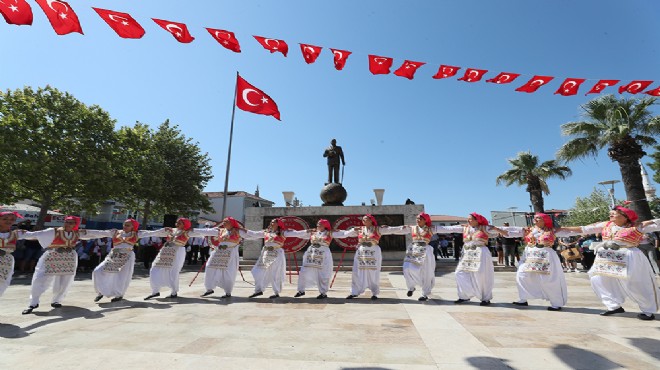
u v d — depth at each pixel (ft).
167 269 22.90
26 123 53.57
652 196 84.38
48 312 18.17
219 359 10.39
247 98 27.37
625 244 16.85
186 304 20.47
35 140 53.42
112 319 16.20
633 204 43.39
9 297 24.09
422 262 21.79
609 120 45.78
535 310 18.37
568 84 23.22
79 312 18.10
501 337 12.78
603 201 100.99
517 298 22.99
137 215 113.39
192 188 88.84
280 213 49.24
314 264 23.17
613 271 16.60
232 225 24.50
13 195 56.59
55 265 19.11
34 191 57.26
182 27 17.44
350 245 46.75
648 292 15.90
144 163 71.31
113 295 21.45
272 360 10.30
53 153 55.11
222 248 24.02
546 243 19.42
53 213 71.00
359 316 16.75
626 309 18.65
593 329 14.02
